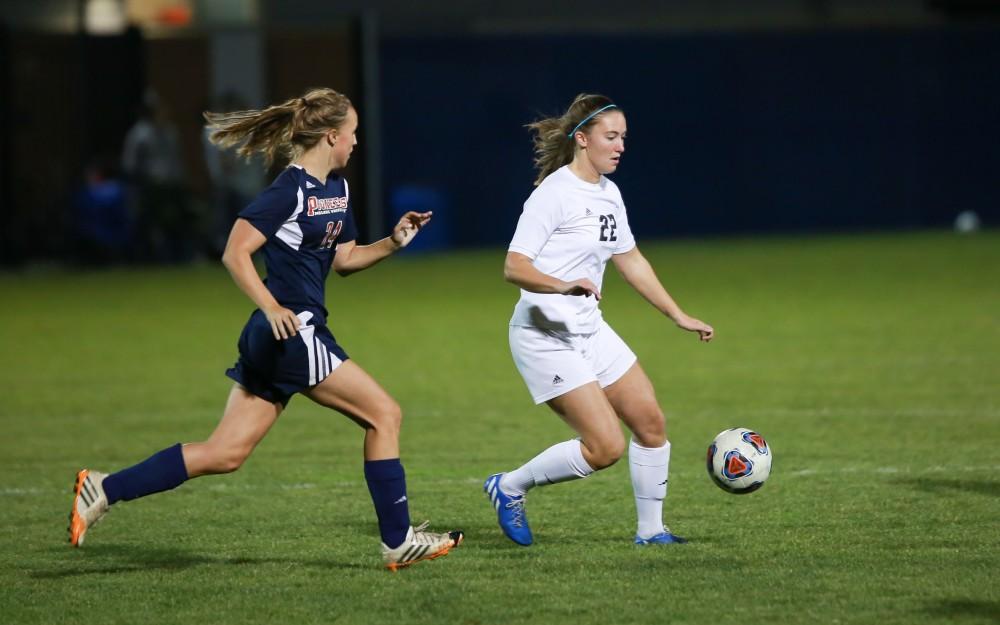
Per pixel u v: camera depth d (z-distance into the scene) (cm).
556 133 2300
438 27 11256
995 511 2527
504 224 10406
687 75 10569
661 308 2384
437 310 6450
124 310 6656
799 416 3631
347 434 3547
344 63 10462
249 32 10244
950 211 11038
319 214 2105
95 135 9444
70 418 3866
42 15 10388
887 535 2353
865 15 11731
